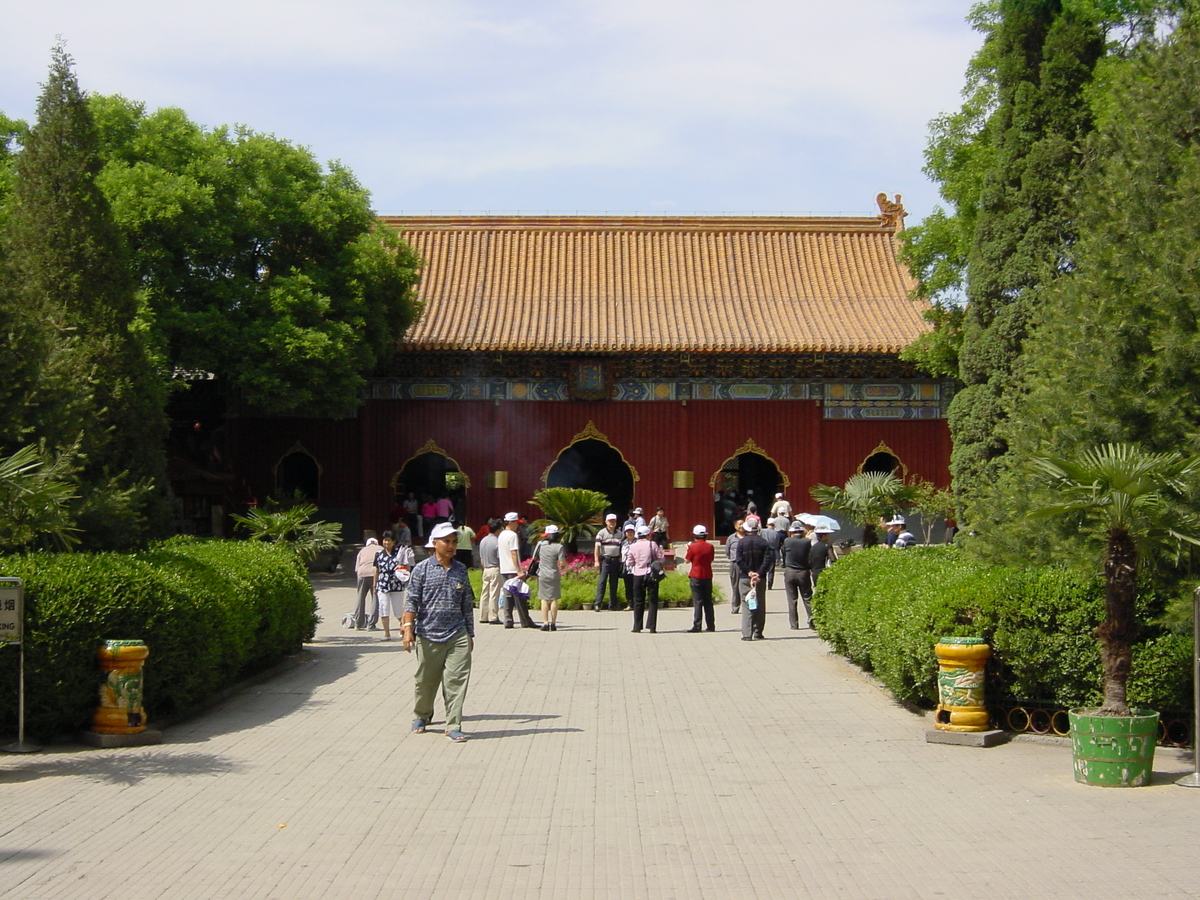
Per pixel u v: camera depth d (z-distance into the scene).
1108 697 12.65
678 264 47.19
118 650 14.23
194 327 35.62
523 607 27.61
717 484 45.38
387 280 39.94
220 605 16.73
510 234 48.50
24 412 15.90
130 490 17.06
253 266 39.50
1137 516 12.54
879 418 44.44
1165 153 14.66
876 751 13.87
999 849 9.94
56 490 13.28
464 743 14.30
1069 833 10.40
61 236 18.42
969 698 14.34
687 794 11.84
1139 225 14.53
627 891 8.91
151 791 11.90
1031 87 22.56
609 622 29.23
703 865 9.55
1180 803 11.41
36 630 13.97
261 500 44.16
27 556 15.17
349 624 28.08
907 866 9.50
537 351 42.47
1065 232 22.27
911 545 26.61
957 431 24.98
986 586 14.84
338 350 37.25
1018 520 15.34
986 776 12.60
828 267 47.16
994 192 23.19
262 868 9.45
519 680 19.38
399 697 17.72
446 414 44.44
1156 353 13.93
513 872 9.37
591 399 44.00
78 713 14.46
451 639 14.66
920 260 37.44
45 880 9.13
